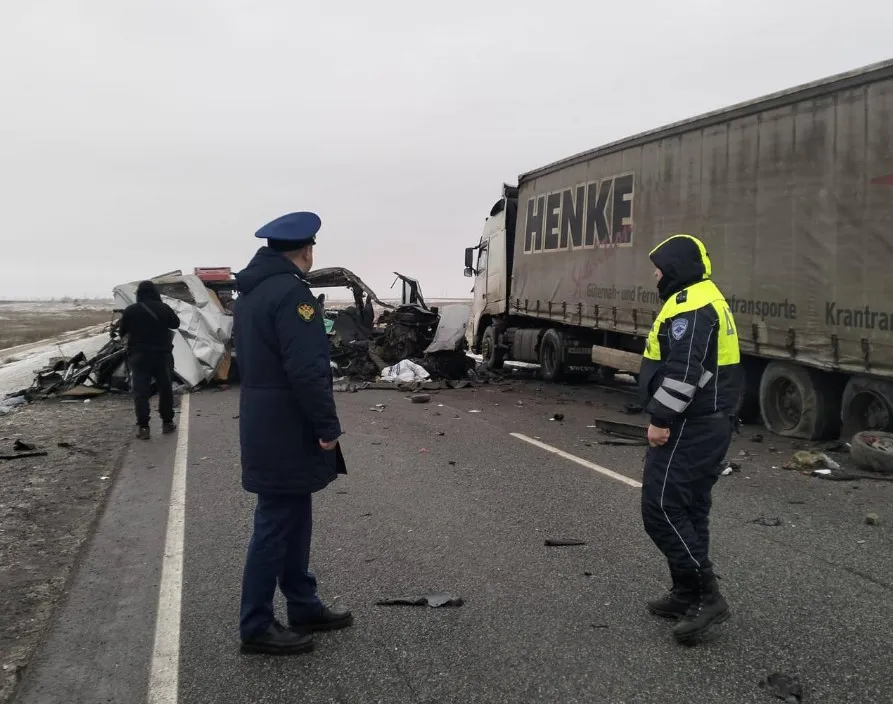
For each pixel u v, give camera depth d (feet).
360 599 13.26
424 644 11.47
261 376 10.95
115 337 46.73
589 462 24.27
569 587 13.61
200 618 12.69
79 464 25.05
